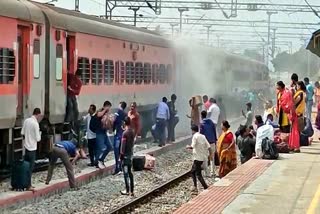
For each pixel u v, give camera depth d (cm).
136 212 1611
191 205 1260
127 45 2842
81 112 2325
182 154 2886
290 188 1444
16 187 1655
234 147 1942
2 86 1723
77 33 2278
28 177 1656
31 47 1927
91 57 2417
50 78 2064
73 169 1981
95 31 2453
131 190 1825
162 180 2156
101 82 2525
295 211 1183
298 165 1827
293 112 2122
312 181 1540
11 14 1778
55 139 2131
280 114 2166
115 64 2691
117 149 2189
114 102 2689
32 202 1634
